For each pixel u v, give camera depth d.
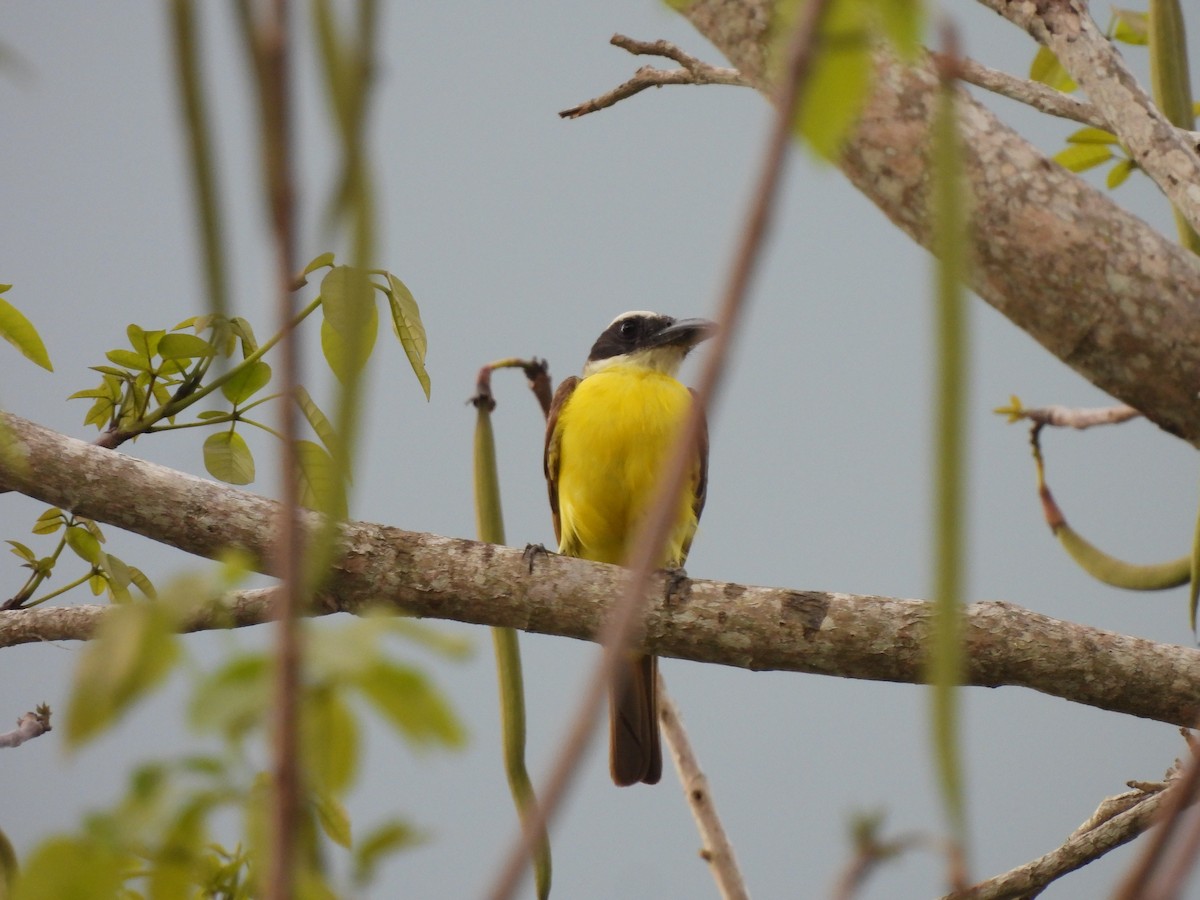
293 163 2.06
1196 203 6.64
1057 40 7.12
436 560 8.58
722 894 9.53
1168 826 2.11
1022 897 7.66
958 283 2.47
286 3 2.04
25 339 8.11
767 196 2.07
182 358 8.52
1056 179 6.62
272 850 2.12
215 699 2.85
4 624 8.38
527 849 2.03
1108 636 8.03
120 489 8.33
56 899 3.10
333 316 6.18
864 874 3.57
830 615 8.30
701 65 9.06
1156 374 6.58
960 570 2.46
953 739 2.38
